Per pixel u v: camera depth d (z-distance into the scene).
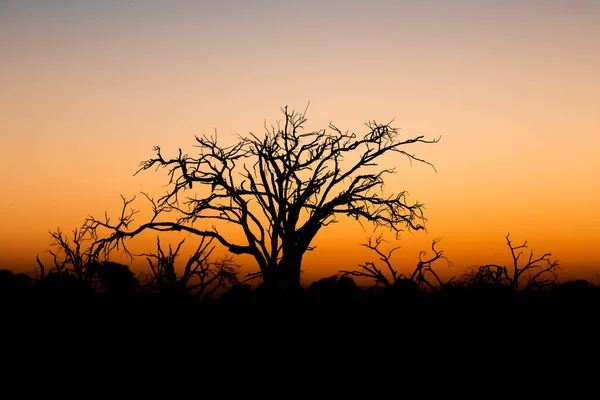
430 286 52.19
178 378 34.06
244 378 34.38
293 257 52.72
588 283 56.22
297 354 40.34
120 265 57.69
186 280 50.09
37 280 58.66
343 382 33.56
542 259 51.72
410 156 55.91
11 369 35.47
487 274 52.00
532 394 31.25
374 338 45.12
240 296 55.59
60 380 33.25
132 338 44.78
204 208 54.62
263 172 54.34
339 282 57.19
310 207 54.34
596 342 43.31
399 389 32.19
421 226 55.62
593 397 30.73
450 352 40.88
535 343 43.47
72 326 48.41
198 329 47.34
